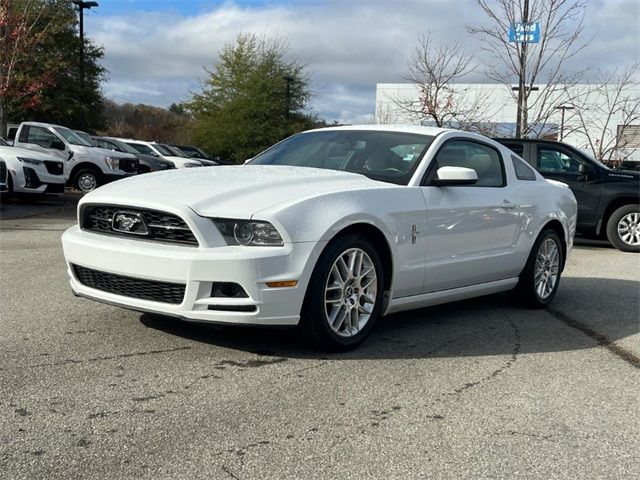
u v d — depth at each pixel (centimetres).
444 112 2184
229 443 309
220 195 420
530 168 654
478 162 577
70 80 3148
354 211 436
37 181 1370
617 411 373
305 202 419
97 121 3425
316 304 423
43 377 381
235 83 4144
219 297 400
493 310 623
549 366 451
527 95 1652
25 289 607
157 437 312
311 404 360
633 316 618
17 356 416
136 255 410
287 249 403
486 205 550
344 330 451
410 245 482
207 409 347
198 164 2341
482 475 290
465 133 572
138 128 5638
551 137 1914
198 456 295
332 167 531
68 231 471
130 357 421
